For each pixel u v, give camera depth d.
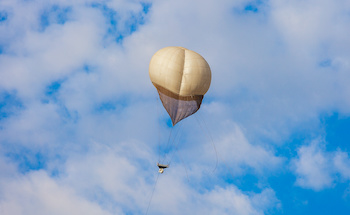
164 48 32.84
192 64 31.50
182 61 31.58
